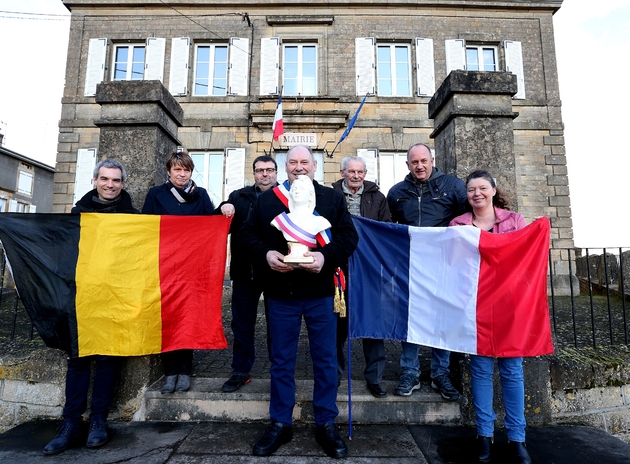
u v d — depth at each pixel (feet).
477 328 9.05
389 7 37.63
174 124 13.73
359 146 36.29
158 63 36.86
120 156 12.10
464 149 11.85
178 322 10.27
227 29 37.47
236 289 10.80
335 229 9.07
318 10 37.58
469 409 10.06
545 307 8.84
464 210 10.72
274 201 9.00
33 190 73.46
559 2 37.73
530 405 10.27
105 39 37.01
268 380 11.25
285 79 37.76
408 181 11.44
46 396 10.77
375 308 10.37
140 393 10.35
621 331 15.70
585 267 32.50
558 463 8.36
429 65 37.14
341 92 36.73
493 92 11.93
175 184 10.87
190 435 9.39
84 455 8.52
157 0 36.94
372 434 9.50
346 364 12.60
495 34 38.01
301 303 8.84
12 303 23.45
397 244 10.54
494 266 9.24
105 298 9.66
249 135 36.32
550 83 37.52
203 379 11.27
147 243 10.23
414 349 10.27
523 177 36.29
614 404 10.91
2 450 8.79
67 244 9.76
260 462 8.17
